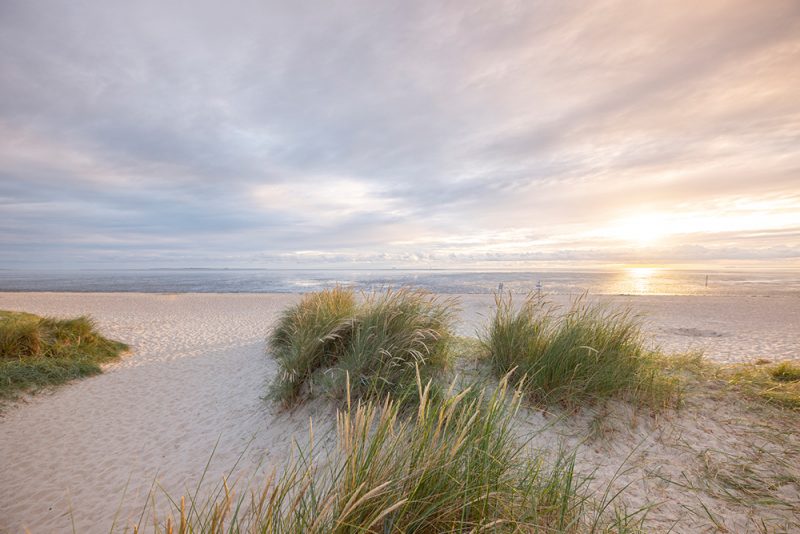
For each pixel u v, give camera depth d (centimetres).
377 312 486
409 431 221
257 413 488
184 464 396
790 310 1619
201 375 718
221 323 1378
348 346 489
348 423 194
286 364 490
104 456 430
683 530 231
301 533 165
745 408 361
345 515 154
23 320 805
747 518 240
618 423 345
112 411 561
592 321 428
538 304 441
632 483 275
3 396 589
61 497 356
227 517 280
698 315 1467
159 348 973
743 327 1193
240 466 371
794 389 384
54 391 642
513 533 198
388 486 187
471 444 211
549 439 325
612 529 224
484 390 359
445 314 506
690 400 377
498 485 215
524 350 401
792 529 230
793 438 314
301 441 384
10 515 332
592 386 365
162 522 304
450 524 192
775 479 272
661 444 320
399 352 412
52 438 478
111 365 807
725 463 292
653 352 456
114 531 302
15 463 421
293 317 771
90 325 903
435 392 331
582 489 263
